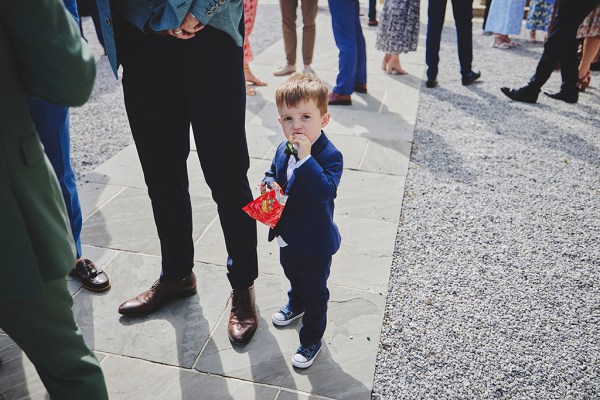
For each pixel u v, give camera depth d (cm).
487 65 650
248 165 215
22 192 124
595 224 321
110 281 264
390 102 520
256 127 450
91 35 746
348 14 467
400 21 568
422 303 252
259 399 199
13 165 121
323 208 188
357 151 410
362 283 264
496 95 546
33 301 133
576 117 488
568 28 477
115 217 319
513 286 265
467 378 211
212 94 193
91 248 289
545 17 707
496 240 304
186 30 176
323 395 201
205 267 275
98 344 225
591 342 231
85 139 437
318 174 174
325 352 221
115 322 238
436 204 339
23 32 111
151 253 286
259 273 270
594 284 269
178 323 237
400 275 271
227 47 190
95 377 151
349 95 505
